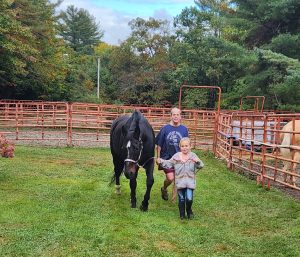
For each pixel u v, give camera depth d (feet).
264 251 16.12
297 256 15.61
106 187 27.17
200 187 27.86
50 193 24.98
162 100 132.46
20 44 77.36
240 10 98.99
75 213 20.71
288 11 88.48
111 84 143.84
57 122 65.16
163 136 22.50
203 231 18.39
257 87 89.76
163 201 23.81
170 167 20.62
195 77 122.93
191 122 60.80
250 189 27.37
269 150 45.88
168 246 16.57
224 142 39.50
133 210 21.53
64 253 15.56
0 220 19.30
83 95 116.57
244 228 19.07
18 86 99.50
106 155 42.65
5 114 63.82
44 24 98.43
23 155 40.24
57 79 103.45
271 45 88.43
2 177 29.37
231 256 15.64
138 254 15.61
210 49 116.06
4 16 72.13
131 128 20.22
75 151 44.96
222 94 111.24
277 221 20.13
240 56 92.68
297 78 71.36
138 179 30.01
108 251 15.84
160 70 133.69
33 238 17.03
